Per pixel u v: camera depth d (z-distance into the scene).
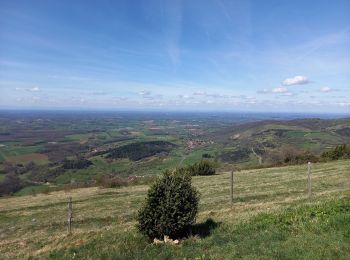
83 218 20.25
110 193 30.36
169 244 10.97
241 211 16.58
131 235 12.76
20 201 30.61
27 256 13.12
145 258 10.09
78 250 12.19
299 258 8.74
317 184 25.28
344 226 10.75
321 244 9.53
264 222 12.28
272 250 9.42
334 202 14.06
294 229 11.19
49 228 18.83
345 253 8.83
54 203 27.09
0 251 14.66
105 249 11.58
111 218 19.73
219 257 9.51
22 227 19.55
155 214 11.25
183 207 11.36
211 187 28.53
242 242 10.42
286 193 22.53
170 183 11.55
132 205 23.47
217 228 12.46
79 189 36.25
